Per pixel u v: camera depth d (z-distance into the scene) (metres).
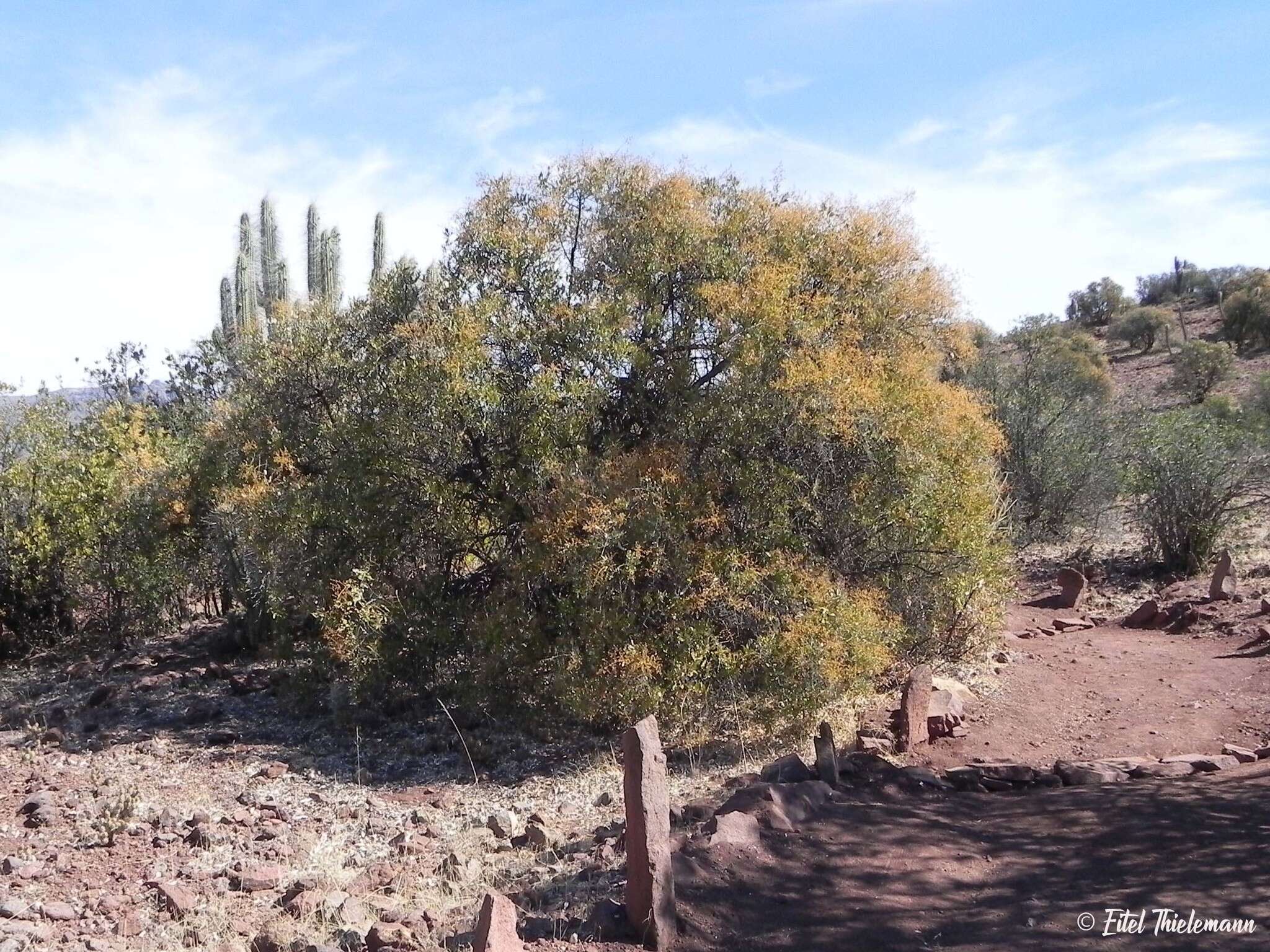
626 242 9.98
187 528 13.92
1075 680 10.40
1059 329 48.62
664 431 9.69
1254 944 4.48
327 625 10.21
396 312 10.69
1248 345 44.00
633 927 4.46
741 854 5.25
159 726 10.23
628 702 8.61
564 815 7.18
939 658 10.50
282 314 11.74
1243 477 16.47
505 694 9.91
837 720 8.81
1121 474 18.80
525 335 9.59
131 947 4.85
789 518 9.26
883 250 10.15
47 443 15.25
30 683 12.75
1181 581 15.94
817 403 8.92
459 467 10.13
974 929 4.68
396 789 8.09
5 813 7.28
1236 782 6.73
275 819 7.17
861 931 4.64
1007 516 16.36
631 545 8.70
